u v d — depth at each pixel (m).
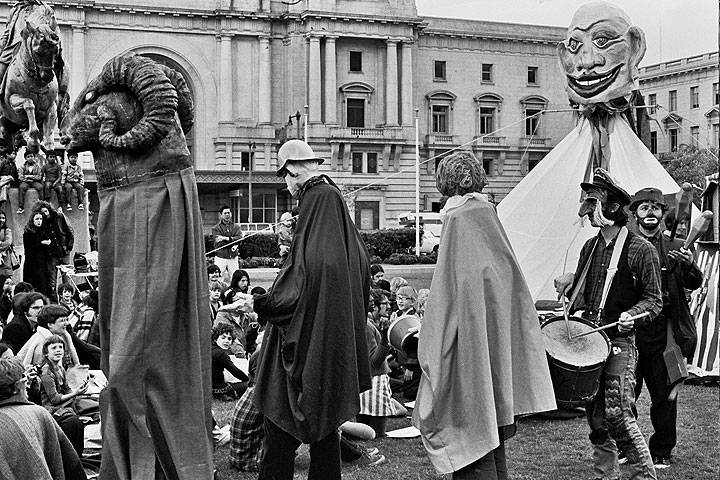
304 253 5.75
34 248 13.54
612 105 12.23
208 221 69.50
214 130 68.88
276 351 5.91
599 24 11.98
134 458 5.02
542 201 12.10
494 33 77.38
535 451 8.00
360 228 72.25
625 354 6.48
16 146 17.69
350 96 72.38
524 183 12.52
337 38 71.06
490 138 77.88
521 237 11.97
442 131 76.81
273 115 70.88
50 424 5.50
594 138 12.23
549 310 9.69
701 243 11.45
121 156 5.12
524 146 78.88
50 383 7.69
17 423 5.29
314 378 5.65
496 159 78.31
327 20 70.12
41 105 17.23
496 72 78.12
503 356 5.69
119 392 5.01
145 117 5.07
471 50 77.38
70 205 17.48
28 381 7.55
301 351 5.68
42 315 8.23
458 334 5.70
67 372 8.32
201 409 5.11
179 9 67.19
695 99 73.50
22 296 8.95
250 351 11.79
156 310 5.03
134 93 5.14
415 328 8.93
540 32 78.81
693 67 73.31
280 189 69.12
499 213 12.42
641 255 6.56
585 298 6.84
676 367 7.39
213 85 68.88
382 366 8.77
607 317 6.64
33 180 16.70
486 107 77.81
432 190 75.19
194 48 68.31
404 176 73.44
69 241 13.80
